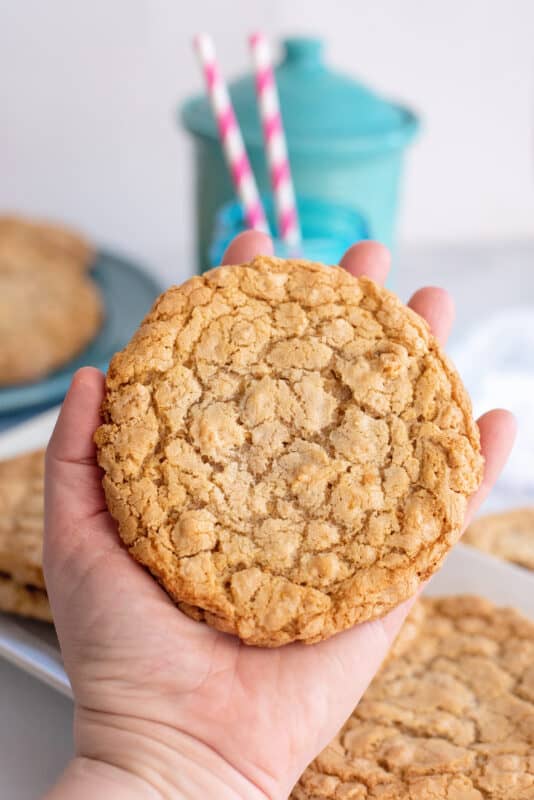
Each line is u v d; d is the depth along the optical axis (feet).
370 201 2.08
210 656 1.19
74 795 1.13
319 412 1.22
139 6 2.62
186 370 1.24
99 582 1.18
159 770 1.16
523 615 1.44
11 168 2.81
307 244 1.89
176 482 1.20
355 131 1.99
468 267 2.81
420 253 2.90
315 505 1.19
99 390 1.24
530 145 2.92
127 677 1.18
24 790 1.28
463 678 1.35
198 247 2.24
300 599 1.16
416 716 1.30
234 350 1.24
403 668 1.37
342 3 2.69
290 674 1.20
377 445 1.21
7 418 2.04
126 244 3.00
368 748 1.27
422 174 2.94
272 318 1.26
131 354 1.25
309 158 1.98
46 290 2.27
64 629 1.20
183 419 1.22
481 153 2.92
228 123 1.88
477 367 2.08
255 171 2.03
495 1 2.68
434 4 2.69
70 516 1.22
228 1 2.67
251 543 1.18
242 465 1.21
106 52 2.67
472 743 1.27
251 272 1.29
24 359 2.03
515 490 1.78
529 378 2.03
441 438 1.21
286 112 2.00
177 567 1.17
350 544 1.18
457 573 1.48
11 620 1.40
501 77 2.80
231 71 2.77
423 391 1.22
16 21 2.57
